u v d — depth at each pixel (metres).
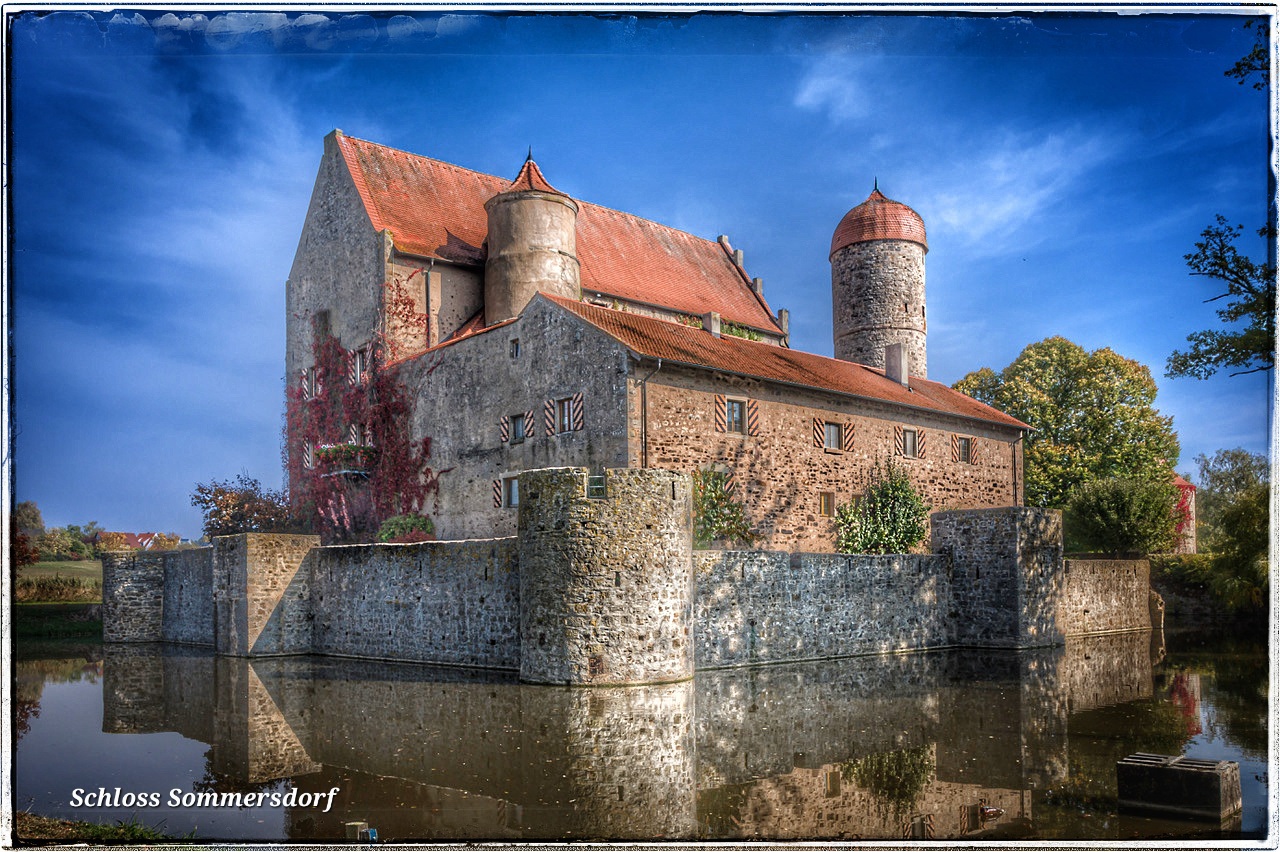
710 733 15.18
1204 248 18.03
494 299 39.69
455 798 11.53
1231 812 10.40
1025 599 28.06
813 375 36.12
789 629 24.75
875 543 34.97
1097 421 53.31
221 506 42.69
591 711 17.08
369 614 26.62
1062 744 14.38
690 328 35.81
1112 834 9.75
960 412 40.28
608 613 20.28
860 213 52.75
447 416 36.31
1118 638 32.22
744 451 32.56
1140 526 44.88
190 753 14.34
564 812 10.88
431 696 19.08
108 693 20.69
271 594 28.09
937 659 25.38
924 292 52.75
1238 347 17.78
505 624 22.81
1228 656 26.19
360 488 39.56
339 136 43.22
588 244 45.47
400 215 41.97
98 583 42.69
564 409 31.86
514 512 33.16
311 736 15.38
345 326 41.72
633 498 20.52
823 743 14.48
